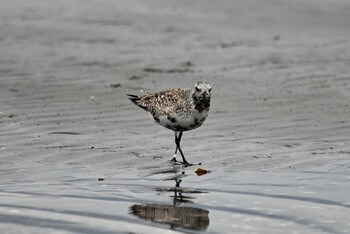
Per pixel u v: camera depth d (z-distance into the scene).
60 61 24.58
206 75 23.16
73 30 29.47
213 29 30.06
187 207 12.70
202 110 15.28
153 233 11.54
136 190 13.63
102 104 19.64
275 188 13.71
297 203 12.88
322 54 26.08
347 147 16.25
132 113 18.88
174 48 26.86
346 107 19.52
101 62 24.61
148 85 21.80
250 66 24.42
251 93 20.95
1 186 13.82
